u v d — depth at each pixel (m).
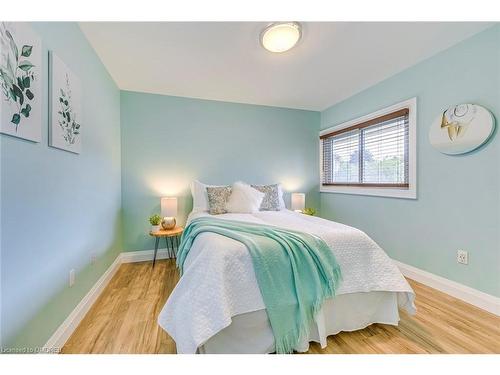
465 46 1.91
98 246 2.07
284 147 3.70
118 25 1.73
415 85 2.33
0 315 0.94
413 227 2.37
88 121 1.88
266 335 1.28
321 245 1.46
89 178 1.88
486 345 1.39
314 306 1.34
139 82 2.73
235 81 2.73
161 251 3.11
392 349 1.35
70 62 1.58
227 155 3.40
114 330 1.54
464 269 1.93
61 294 1.40
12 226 1.01
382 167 2.78
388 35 1.87
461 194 1.95
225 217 2.36
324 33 1.84
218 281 1.17
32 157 1.15
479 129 1.79
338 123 3.48
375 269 1.54
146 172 3.04
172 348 1.36
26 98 1.10
